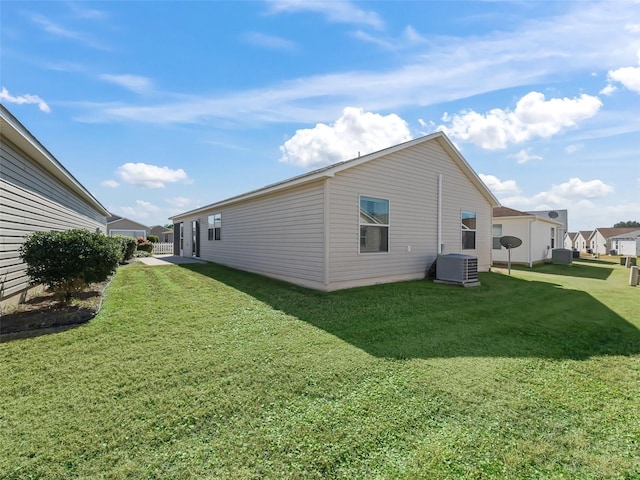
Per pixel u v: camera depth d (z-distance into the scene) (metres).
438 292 7.45
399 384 3.03
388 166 8.55
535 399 2.81
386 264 8.52
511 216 16.45
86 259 5.37
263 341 4.12
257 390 2.88
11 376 3.08
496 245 17.27
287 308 5.76
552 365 3.57
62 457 2.01
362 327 4.77
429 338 4.36
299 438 2.23
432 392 2.89
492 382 3.11
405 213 8.98
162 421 2.40
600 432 2.37
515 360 3.68
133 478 1.85
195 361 3.47
